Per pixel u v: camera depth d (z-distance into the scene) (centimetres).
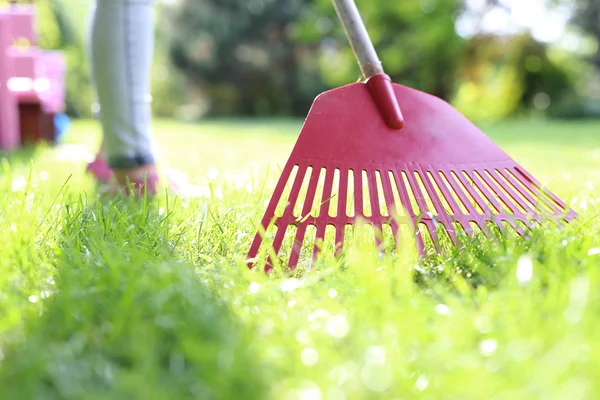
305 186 172
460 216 118
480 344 82
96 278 97
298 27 1130
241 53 1371
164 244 116
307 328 86
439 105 128
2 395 71
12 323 85
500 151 127
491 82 1105
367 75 128
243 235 121
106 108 157
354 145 121
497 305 88
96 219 124
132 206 137
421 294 94
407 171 121
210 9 1370
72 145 384
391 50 1037
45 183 178
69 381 73
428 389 73
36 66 337
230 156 305
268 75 1369
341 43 1111
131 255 106
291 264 109
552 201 125
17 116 357
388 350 80
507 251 106
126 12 154
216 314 87
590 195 151
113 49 154
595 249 105
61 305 88
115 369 77
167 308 87
